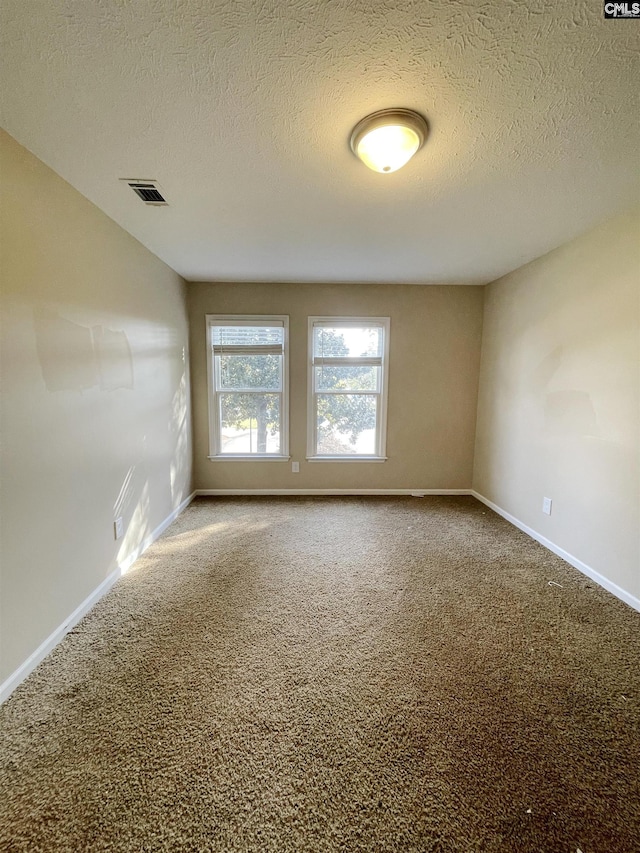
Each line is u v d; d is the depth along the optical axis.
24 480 1.58
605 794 1.14
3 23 1.02
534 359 3.04
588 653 1.75
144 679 1.57
